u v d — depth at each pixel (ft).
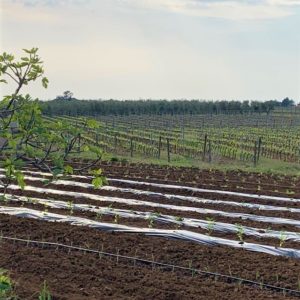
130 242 35.83
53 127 14.89
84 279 28.78
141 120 208.64
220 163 101.35
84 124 16.25
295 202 53.26
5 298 21.79
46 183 15.25
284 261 33.27
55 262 31.32
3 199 17.61
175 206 49.08
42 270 29.84
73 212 44.65
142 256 33.24
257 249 35.29
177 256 33.40
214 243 36.35
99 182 15.84
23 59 15.43
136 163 86.48
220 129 177.06
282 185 69.00
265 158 116.37
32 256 32.27
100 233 37.81
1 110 15.12
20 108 14.94
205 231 40.19
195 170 80.43
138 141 140.26
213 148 121.70
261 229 41.45
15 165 14.52
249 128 181.47
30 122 14.82
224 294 27.71
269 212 48.52
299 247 36.86
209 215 45.88
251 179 73.20
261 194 58.54
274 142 138.62
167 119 213.46
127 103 234.17
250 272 30.96
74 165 77.15
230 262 32.60
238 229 38.93
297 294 28.40
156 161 93.86
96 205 48.91
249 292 28.25
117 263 32.04
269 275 30.53
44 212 42.93
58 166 14.76
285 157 117.29
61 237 36.37
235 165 94.68
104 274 29.76
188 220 42.73
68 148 14.94
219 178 72.90
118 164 84.99
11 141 14.48
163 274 30.48
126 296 26.76
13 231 37.55
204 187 61.26
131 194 54.60
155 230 38.34
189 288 28.32
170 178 69.31
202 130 173.06
